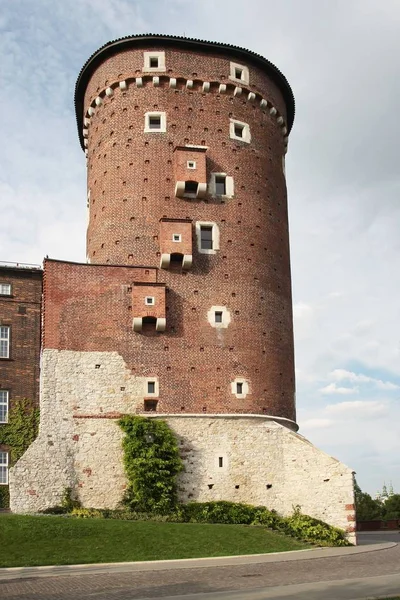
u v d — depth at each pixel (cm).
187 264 4888
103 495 4400
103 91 5428
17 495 4266
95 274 4800
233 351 4847
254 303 5009
